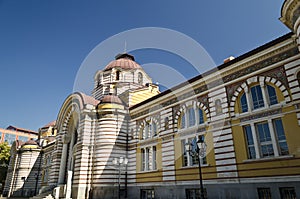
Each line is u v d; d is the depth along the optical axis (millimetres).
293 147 15867
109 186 26797
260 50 18812
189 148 17781
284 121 16734
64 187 28797
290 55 17328
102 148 28297
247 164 17891
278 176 16047
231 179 18438
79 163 27984
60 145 35969
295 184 15148
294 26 14977
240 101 19875
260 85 18641
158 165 24859
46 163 49344
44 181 47312
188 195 21516
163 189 23469
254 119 18422
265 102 18016
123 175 27953
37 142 58594
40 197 30719
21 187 50250
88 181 27422
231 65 20688
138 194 26078
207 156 20562
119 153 28672
